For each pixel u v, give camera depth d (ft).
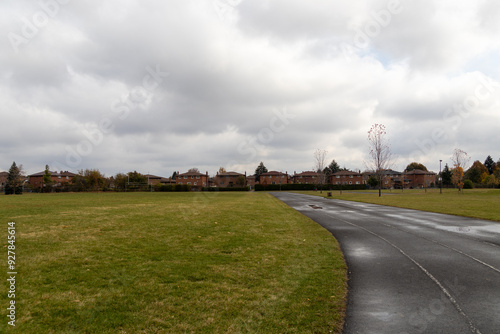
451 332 13.82
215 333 13.64
